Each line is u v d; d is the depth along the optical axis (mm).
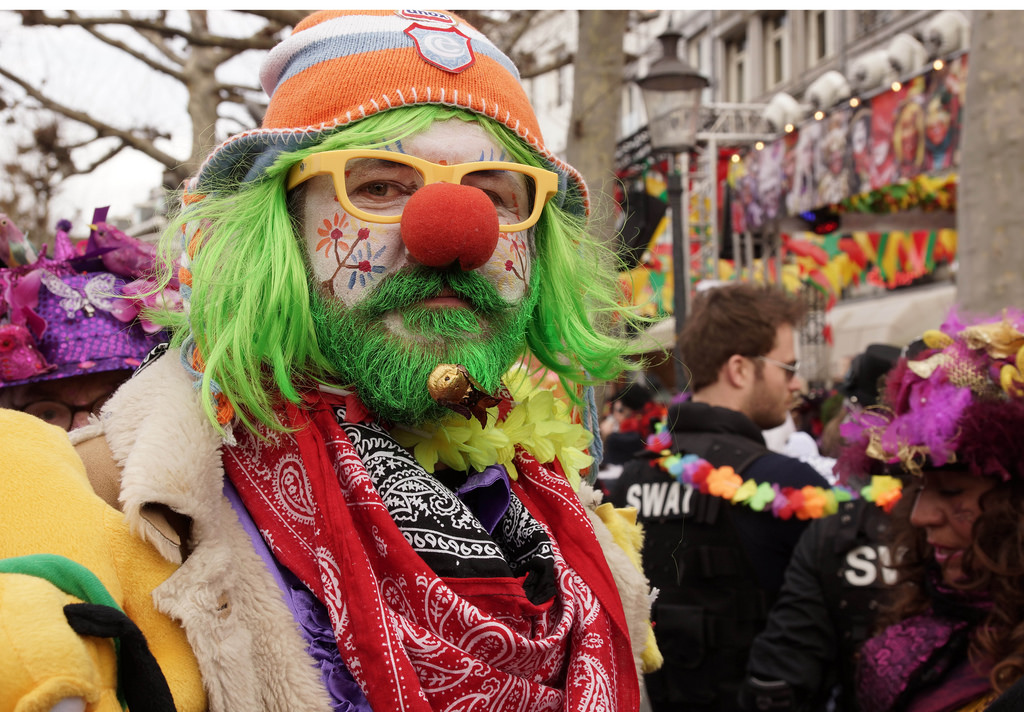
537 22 6238
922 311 10141
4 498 684
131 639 638
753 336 2250
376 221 866
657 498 2043
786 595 1773
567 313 1082
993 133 3088
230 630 745
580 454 1139
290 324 880
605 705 861
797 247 8438
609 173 4410
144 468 740
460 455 966
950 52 5652
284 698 752
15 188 7539
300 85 918
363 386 881
